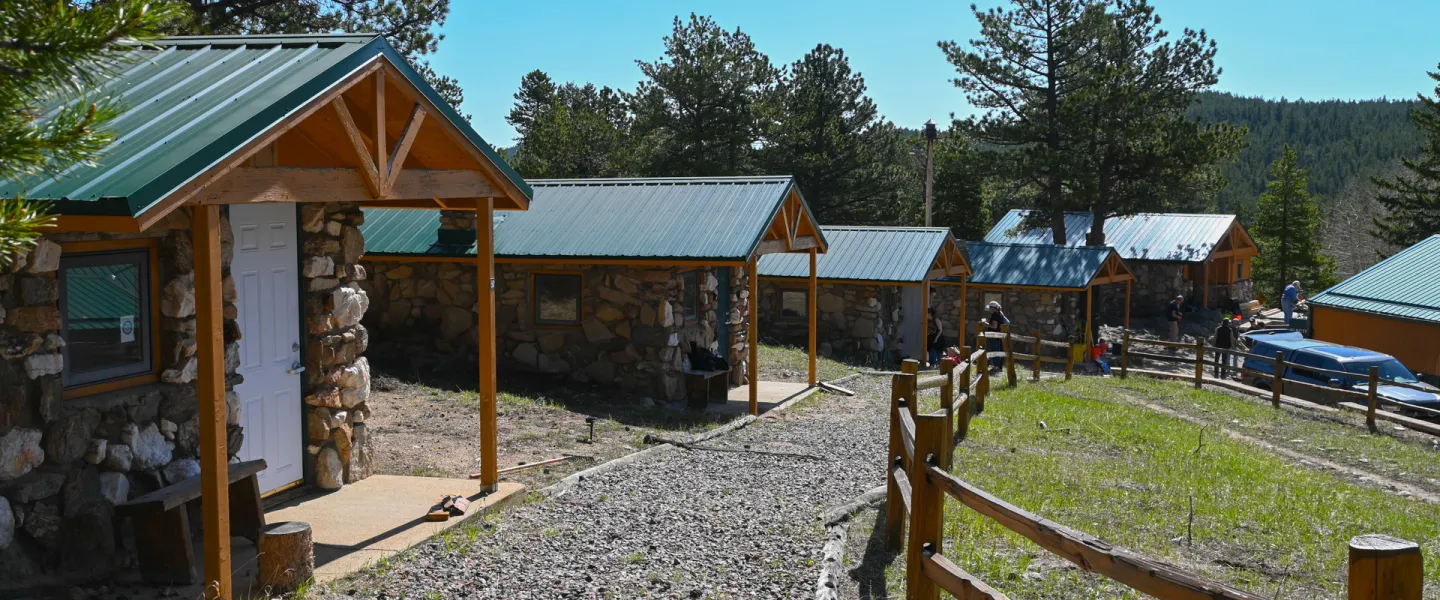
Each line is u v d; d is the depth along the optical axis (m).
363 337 8.59
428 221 16.62
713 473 9.50
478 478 8.75
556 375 15.72
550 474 9.41
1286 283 55.66
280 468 7.73
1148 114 37.41
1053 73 37.69
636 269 15.20
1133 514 8.13
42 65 3.33
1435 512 9.59
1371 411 16.16
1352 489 10.48
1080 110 35.88
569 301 15.63
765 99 40.91
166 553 5.91
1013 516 4.42
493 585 6.06
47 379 5.66
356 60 6.21
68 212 4.63
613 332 15.40
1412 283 27.03
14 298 5.52
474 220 15.79
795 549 6.90
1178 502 8.65
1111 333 35.75
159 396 6.48
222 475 5.30
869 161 41.62
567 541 7.02
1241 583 6.43
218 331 5.26
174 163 4.80
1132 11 37.34
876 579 6.28
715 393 15.60
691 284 16.19
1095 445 11.76
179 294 6.55
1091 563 3.92
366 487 8.20
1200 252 39.34
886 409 15.34
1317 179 130.88
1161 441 12.27
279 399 7.69
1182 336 36.00
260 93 5.65
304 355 7.97
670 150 40.69
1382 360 19.25
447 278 16.08
